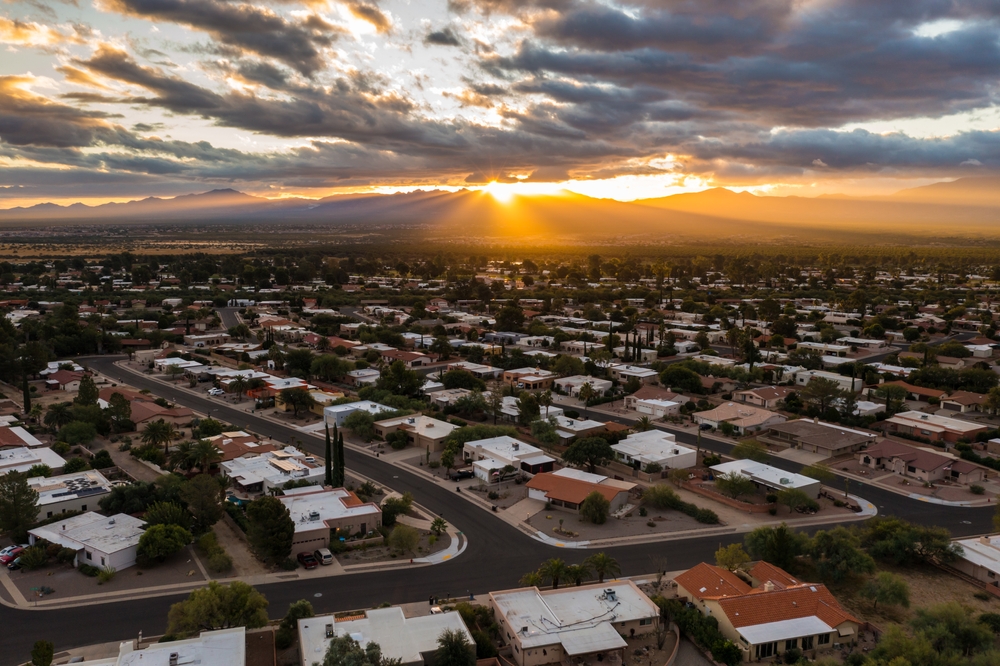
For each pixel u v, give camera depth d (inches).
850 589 3831.2
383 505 4687.5
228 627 3265.3
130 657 2910.9
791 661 3152.1
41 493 4680.1
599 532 4515.3
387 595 3700.8
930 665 2938.0
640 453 5738.2
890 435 6584.6
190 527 4303.6
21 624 3371.1
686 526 4618.6
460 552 4227.4
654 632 3348.9
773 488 5098.4
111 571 3823.8
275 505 4005.9
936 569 4077.3
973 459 5816.9
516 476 5497.1
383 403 7204.7
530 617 3309.5
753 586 3735.2
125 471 5398.6
